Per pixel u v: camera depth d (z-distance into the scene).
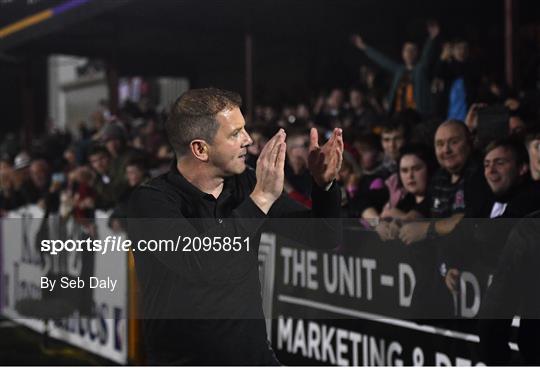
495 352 2.65
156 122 11.00
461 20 10.17
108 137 7.57
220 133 2.23
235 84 14.50
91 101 21.38
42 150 12.48
